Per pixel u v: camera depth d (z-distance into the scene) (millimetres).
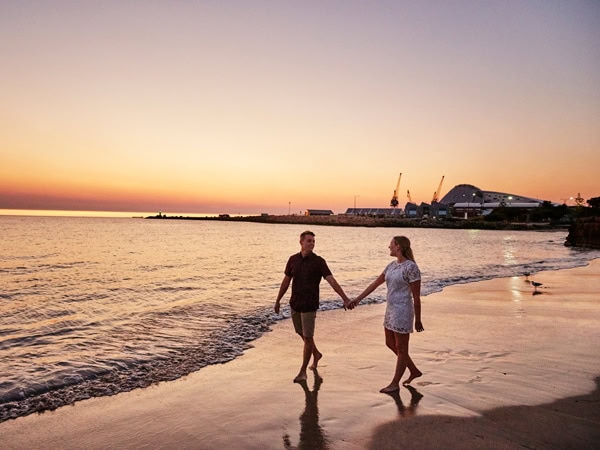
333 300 12438
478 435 3961
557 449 3684
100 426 4441
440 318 9484
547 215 153875
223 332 8719
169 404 4996
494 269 22469
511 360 6332
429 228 153250
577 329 8383
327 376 5812
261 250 41625
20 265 25172
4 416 4742
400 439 3910
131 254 34719
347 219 185625
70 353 7281
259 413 4621
